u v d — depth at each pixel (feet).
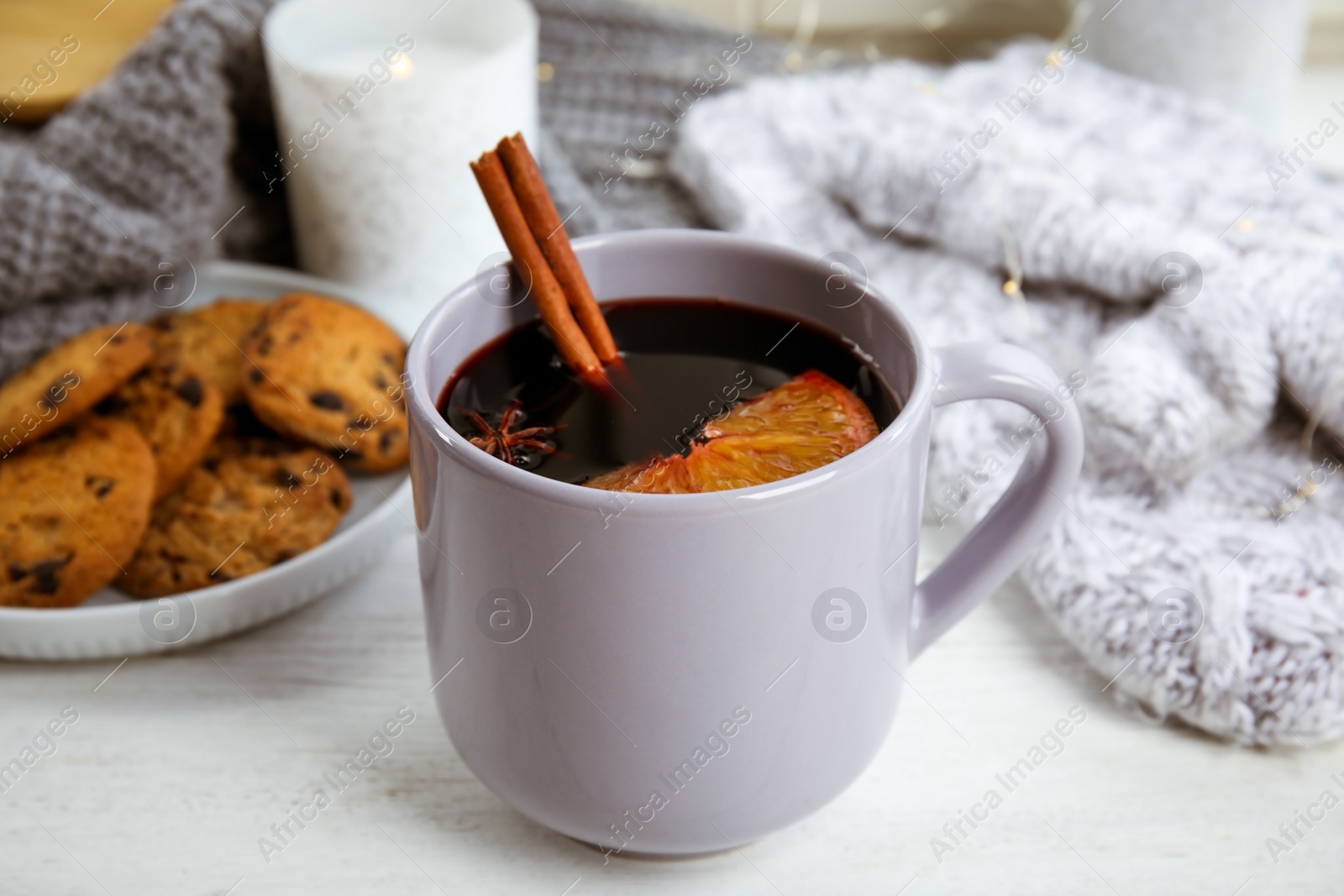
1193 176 1.79
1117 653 1.46
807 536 1.20
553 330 1.34
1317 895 1.35
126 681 1.50
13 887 1.35
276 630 1.55
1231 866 1.37
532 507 1.18
